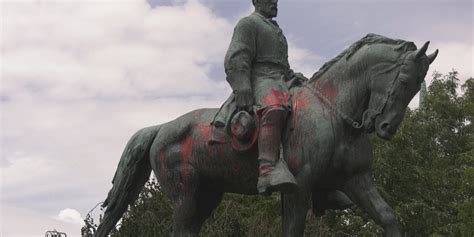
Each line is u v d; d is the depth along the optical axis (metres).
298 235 5.17
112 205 6.10
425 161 17.44
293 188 4.97
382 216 5.02
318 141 5.05
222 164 5.58
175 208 5.83
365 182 5.18
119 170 6.09
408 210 15.95
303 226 5.18
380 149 16.16
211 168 5.66
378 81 4.96
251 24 5.51
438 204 17.12
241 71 5.38
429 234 16.20
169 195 5.88
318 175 5.11
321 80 5.31
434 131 18.05
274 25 5.67
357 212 15.95
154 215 11.67
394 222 5.01
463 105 19.94
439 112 19.95
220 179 5.70
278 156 5.14
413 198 16.55
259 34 5.53
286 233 5.18
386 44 5.04
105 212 6.14
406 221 16.30
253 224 12.02
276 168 5.04
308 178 5.08
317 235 11.75
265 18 5.66
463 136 19.84
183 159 5.77
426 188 17.11
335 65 5.28
